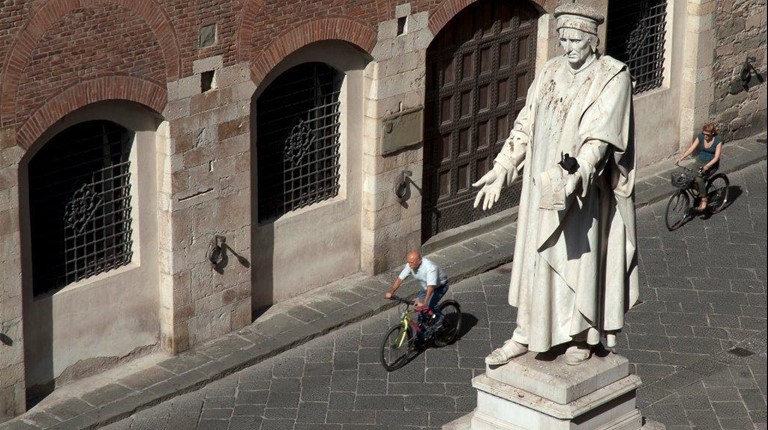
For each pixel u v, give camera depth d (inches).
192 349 993.5
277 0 962.1
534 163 580.7
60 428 901.8
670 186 1269.7
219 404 941.8
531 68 1181.1
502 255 1136.2
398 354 987.3
